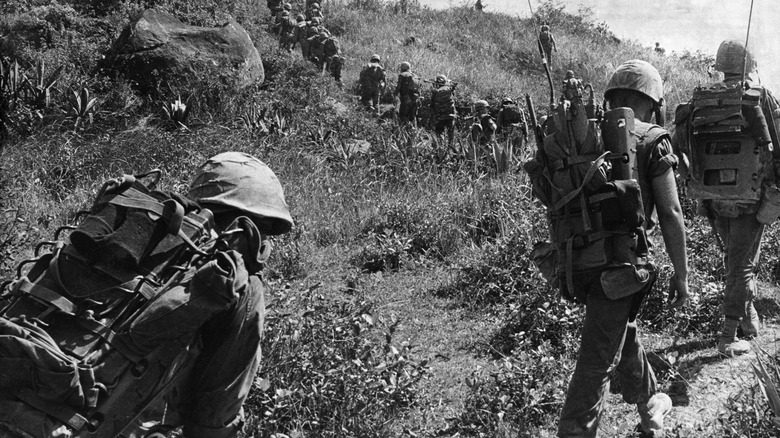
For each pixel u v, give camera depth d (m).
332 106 15.51
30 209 7.71
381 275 6.96
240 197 2.55
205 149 10.36
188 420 2.51
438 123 16.06
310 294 5.10
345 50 21.86
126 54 13.75
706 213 4.90
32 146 9.86
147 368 2.25
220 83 13.54
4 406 2.07
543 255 3.71
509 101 14.90
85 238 2.23
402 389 4.24
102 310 2.22
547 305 5.07
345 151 11.69
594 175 3.32
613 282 3.33
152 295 2.26
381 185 10.07
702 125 4.64
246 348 2.46
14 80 11.15
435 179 10.38
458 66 22.30
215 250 2.37
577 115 3.36
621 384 3.84
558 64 24.22
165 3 17.30
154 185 2.51
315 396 3.91
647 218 3.51
